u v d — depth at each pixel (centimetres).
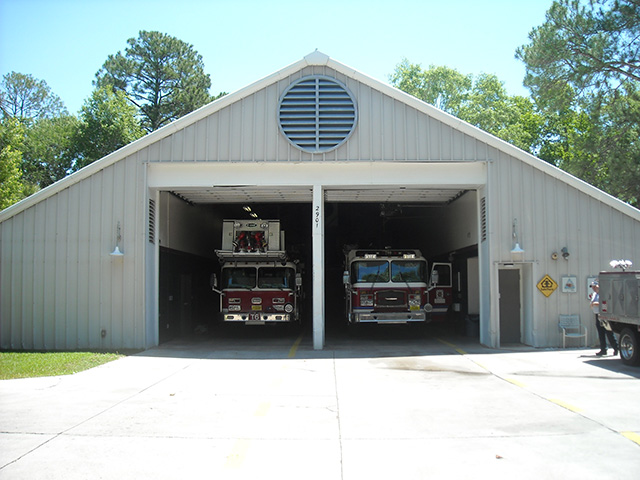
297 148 1508
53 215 1529
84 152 4478
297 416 760
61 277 1516
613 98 2573
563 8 2495
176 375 1109
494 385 982
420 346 1598
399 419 742
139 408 807
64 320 1505
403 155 1509
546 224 1522
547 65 2572
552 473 532
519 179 1527
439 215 2342
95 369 1183
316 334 1515
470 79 4938
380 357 1362
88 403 841
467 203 1878
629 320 1145
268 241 1870
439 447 615
